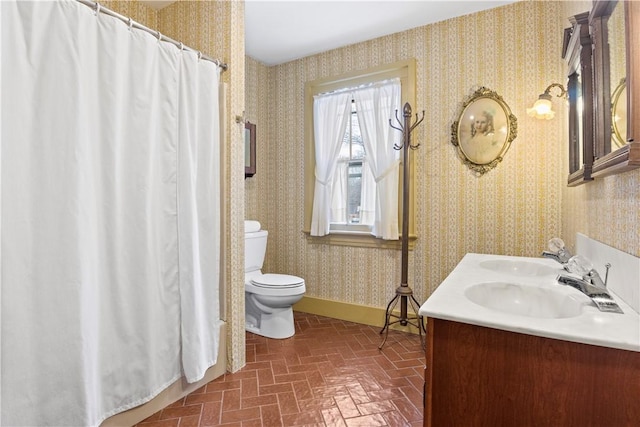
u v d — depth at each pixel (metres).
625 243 1.11
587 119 1.43
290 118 3.38
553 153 2.32
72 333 1.30
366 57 2.96
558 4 2.30
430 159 2.71
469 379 0.92
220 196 2.09
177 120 1.76
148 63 1.60
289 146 3.39
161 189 1.69
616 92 1.17
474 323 0.90
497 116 2.46
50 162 1.24
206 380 1.97
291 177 3.39
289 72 3.37
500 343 0.89
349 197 3.14
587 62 1.45
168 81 1.70
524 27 2.39
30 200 1.20
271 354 2.38
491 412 0.90
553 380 0.83
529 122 2.38
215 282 1.97
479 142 2.52
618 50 1.15
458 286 1.26
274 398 1.82
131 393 1.55
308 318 3.16
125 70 1.51
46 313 1.24
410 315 2.79
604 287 1.10
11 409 1.16
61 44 1.27
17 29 1.17
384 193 2.83
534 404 0.85
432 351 0.96
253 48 3.10
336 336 2.72
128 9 2.29
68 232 1.28
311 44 3.03
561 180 2.30
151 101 1.61
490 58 2.49
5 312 1.14
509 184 2.45
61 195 1.27
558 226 2.31
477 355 0.91
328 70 3.15
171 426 1.58
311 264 3.31
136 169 1.55
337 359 2.29
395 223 2.79
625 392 0.76
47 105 1.24
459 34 2.59
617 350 0.77
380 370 2.14
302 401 1.79
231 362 2.11
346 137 3.13
